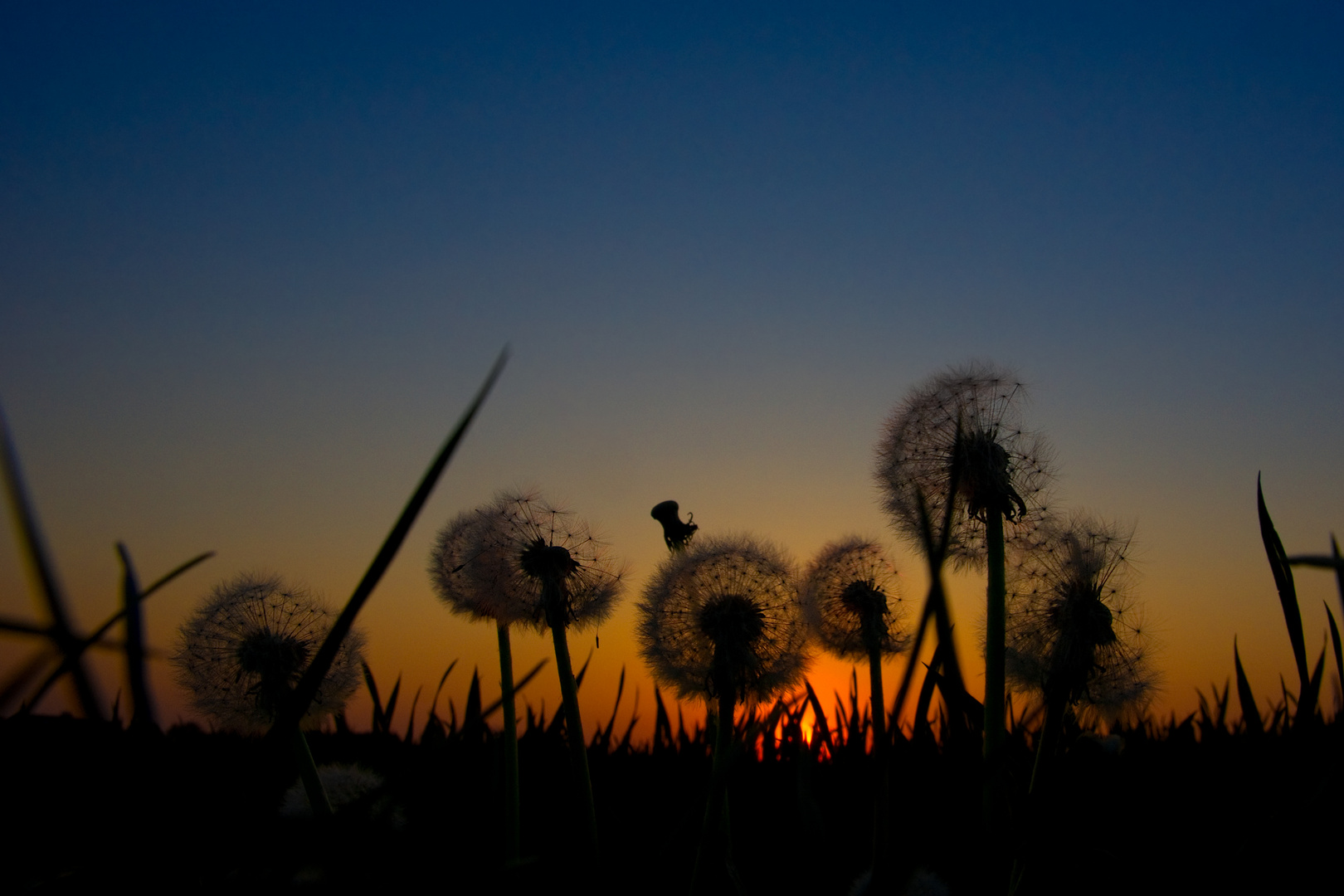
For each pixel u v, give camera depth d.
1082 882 2.47
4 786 1.99
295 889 1.92
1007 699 2.89
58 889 1.87
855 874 2.72
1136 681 2.85
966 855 2.22
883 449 3.05
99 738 1.82
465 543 3.58
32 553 1.09
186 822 1.89
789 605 3.15
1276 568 2.21
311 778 2.51
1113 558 2.88
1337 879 2.18
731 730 2.93
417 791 3.05
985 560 2.90
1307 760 2.25
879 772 2.25
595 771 4.05
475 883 2.20
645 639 3.20
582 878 2.69
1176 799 3.16
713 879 2.52
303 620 3.01
